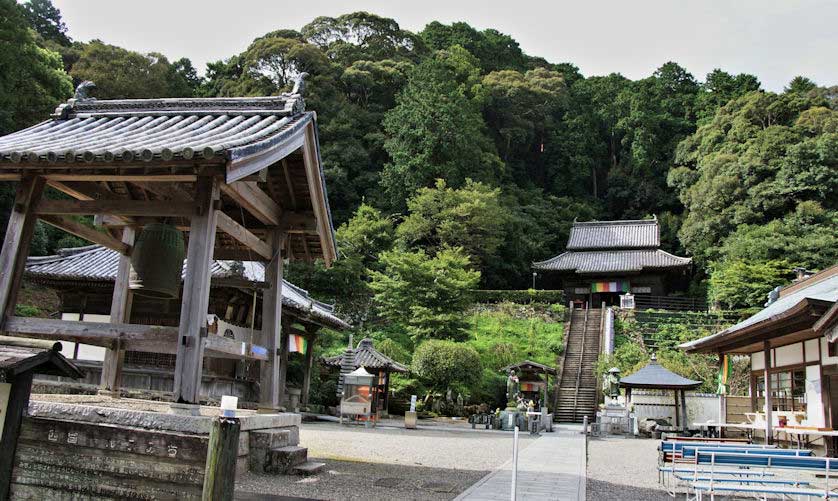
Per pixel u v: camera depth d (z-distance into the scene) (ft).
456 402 90.27
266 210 28.09
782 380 55.31
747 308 138.51
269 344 28.40
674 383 74.64
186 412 20.17
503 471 32.27
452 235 151.74
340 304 127.24
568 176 234.38
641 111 237.04
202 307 21.26
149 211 22.47
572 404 100.78
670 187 222.28
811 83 224.74
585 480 30.25
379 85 212.64
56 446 18.63
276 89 193.98
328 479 25.17
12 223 22.90
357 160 184.65
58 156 20.81
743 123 189.98
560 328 136.15
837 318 30.50
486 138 206.69
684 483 31.58
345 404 65.41
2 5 95.55
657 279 166.30
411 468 31.58
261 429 25.64
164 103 29.19
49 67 106.01
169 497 17.60
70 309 53.93
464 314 136.36
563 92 243.40
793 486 27.76
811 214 154.61
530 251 186.29
